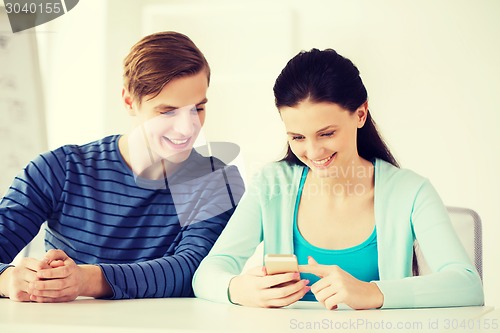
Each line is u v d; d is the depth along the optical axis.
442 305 1.04
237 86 2.90
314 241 1.32
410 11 2.71
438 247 1.19
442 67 2.69
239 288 1.06
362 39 2.77
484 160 2.64
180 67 1.42
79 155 1.51
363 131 1.36
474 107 2.66
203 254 1.33
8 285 1.12
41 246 1.81
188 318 0.82
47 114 2.78
